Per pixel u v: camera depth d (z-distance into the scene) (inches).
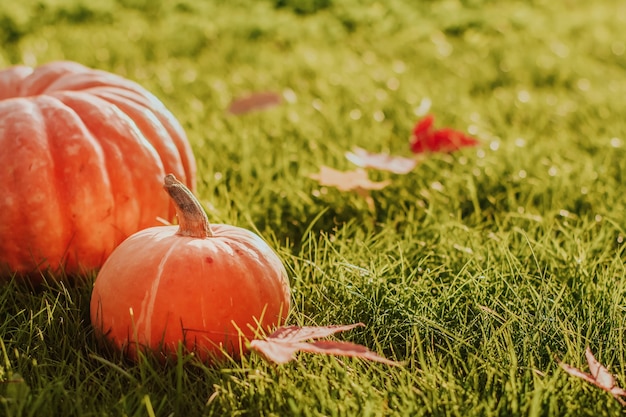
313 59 103.1
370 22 134.5
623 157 66.5
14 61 95.7
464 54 113.3
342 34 124.9
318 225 56.5
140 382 43.6
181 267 44.3
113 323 44.8
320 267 50.3
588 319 46.9
